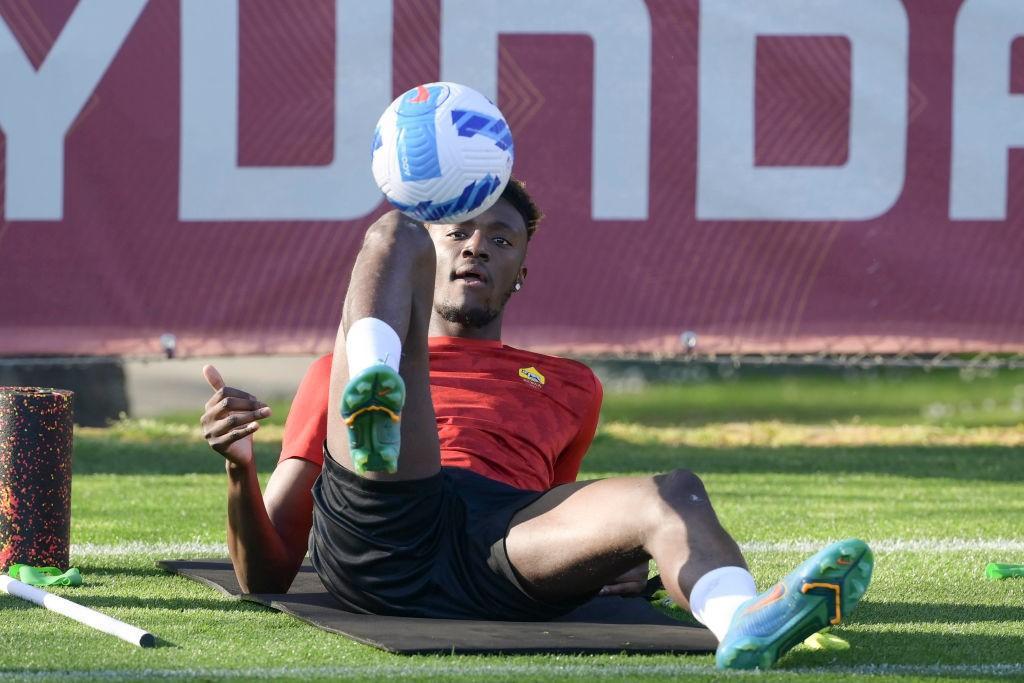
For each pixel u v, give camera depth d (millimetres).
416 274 11094
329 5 27188
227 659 10578
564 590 11344
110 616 12242
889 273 27516
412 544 11836
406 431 11492
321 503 12211
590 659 10680
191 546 16953
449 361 13859
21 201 26750
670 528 10336
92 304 26953
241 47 27094
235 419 11820
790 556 16578
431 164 12547
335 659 10586
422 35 27359
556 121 27375
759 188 27453
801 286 27516
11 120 26719
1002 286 27531
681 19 27359
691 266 27406
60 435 14414
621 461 25922
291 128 27203
